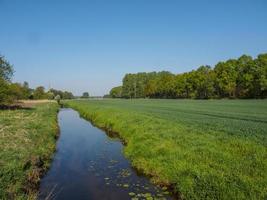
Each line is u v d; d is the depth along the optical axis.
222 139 16.67
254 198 9.06
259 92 87.38
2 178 11.12
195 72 111.44
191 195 10.69
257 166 11.51
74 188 13.09
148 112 38.94
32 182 13.18
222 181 10.49
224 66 97.38
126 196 12.02
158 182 13.33
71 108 83.69
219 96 104.19
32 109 54.78
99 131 31.42
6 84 48.72
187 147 15.59
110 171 15.77
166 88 130.62
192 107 51.78
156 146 16.97
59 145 23.30
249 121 26.50
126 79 176.75
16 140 18.97
